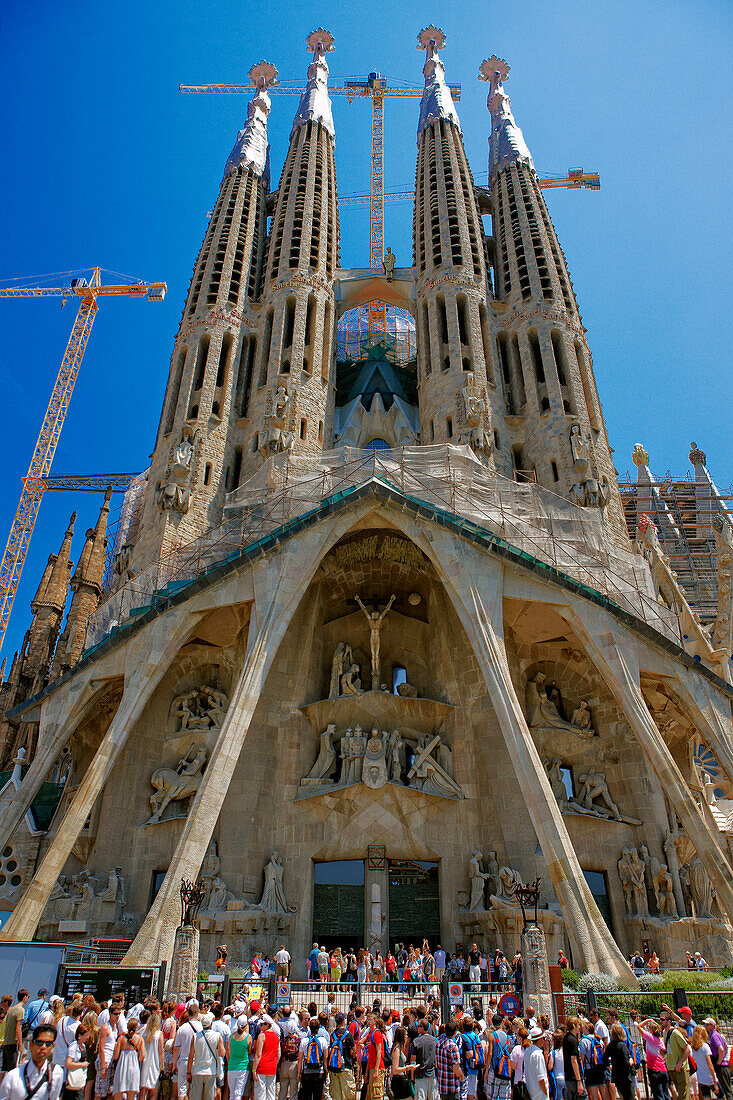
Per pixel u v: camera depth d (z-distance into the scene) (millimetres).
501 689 30719
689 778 38000
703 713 33406
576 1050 11977
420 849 33031
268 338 48656
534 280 49688
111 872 32375
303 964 31078
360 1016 15727
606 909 32625
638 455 76125
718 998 18094
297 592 33438
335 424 52500
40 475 84125
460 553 33875
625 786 34500
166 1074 12727
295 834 33469
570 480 41969
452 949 31234
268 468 39531
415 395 57188
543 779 28422
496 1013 13062
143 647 33406
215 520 41469
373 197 80812
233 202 54969
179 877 26438
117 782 34281
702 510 67625
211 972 28891
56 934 31406
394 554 38344
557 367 47094
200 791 28375
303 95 63688
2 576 79875
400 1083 12250
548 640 36969
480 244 53062
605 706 36281
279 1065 13219
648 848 33031
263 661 31578
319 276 51344
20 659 60688
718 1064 13227
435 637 38250
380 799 33469
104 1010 12711
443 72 66812
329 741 35281
